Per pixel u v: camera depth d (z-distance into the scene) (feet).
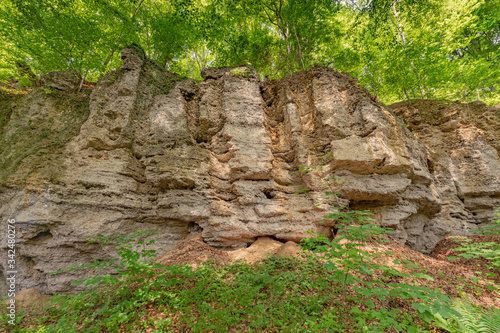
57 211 18.72
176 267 13.80
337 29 39.34
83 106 25.05
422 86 38.93
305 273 15.56
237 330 10.96
